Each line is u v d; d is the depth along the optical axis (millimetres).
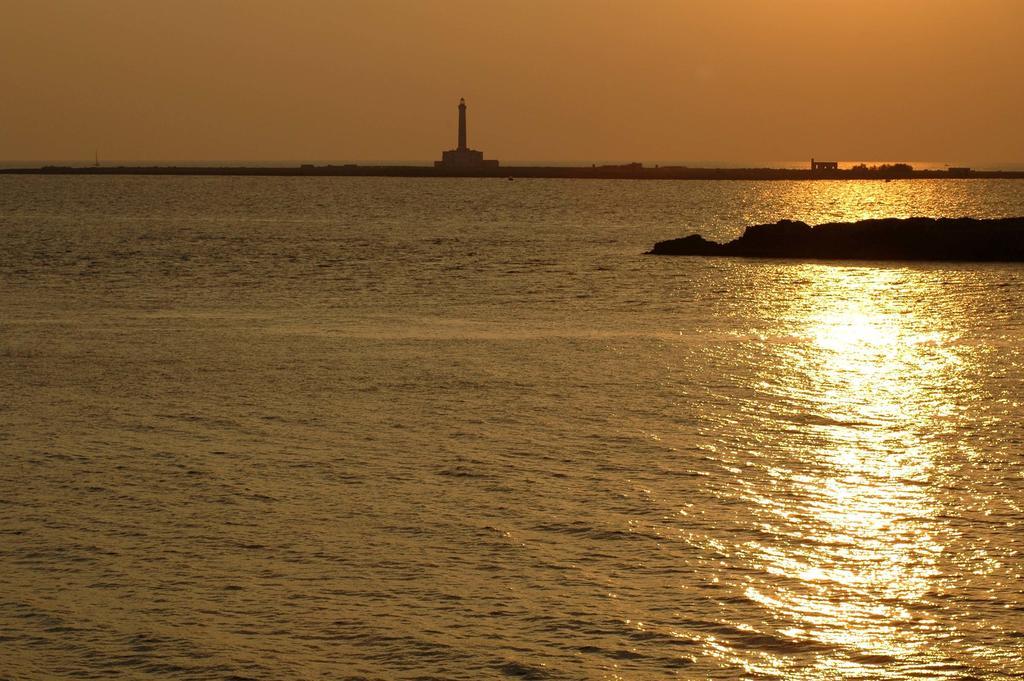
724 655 27391
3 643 27844
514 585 31234
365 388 57875
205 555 33375
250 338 75688
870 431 48656
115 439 46969
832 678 26312
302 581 31438
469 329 80625
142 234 187875
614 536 34969
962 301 99250
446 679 26219
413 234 194375
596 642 27984
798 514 37156
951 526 36031
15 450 44969
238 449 45250
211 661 26984
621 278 119188
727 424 49688
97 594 30641
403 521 36250
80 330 79312
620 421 50156
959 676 26375
